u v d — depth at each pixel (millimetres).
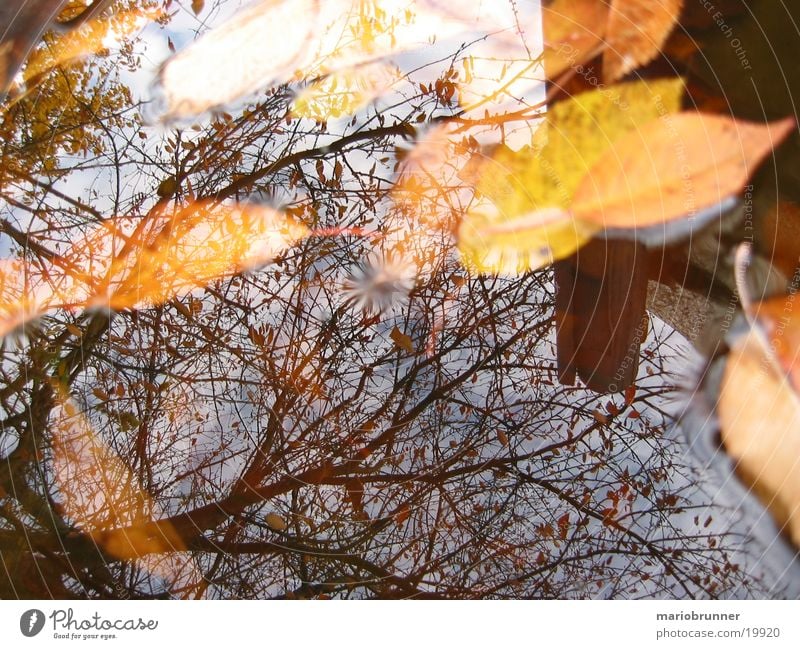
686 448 318
